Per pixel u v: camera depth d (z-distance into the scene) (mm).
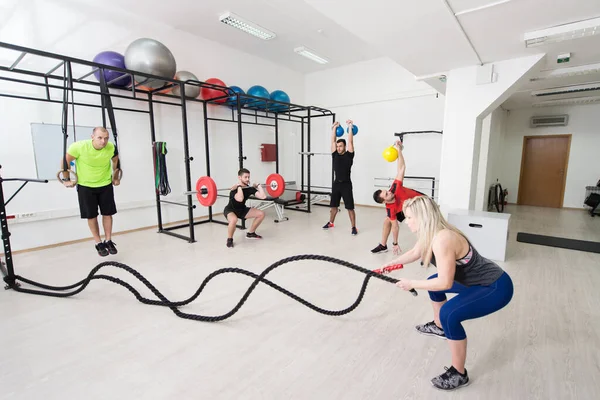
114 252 3469
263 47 6086
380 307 2375
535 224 5336
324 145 7859
